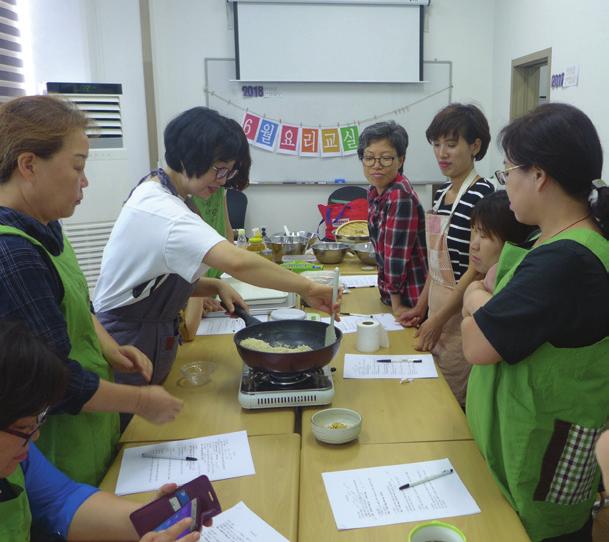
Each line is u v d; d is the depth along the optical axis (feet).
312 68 16.02
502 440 4.09
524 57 14.37
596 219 3.76
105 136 11.37
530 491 4.01
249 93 16.21
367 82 16.21
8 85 12.11
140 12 14.57
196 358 6.46
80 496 3.90
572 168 3.58
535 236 4.99
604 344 3.80
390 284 7.70
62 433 4.31
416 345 6.64
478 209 5.86
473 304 4.79
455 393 6.93
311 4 15.62
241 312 6.37
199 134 5.11
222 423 5.03
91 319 4.57
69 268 4.42
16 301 3.58
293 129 16.42
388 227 7.59
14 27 12.53
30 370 2.74
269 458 4.47
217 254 4.89
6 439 2.83
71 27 13.42
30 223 3.85
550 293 3.59
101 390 4.01
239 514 3.81
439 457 4.46
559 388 3.85
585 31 11.46
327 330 5.50
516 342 3.74
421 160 16.81
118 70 14.71
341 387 5.67
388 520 3.75
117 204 11.64
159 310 5.76
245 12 15.58
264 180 16.74
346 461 4.42
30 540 3.84
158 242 5.08
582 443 3.94
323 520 3.77
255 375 5.54
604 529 6.68
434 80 16.55
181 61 16.08
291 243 11.37
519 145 3.72
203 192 5.53
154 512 3.43
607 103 10.77
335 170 16.74
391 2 15.72
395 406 5.28
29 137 3.64
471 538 3.59
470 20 16.42
